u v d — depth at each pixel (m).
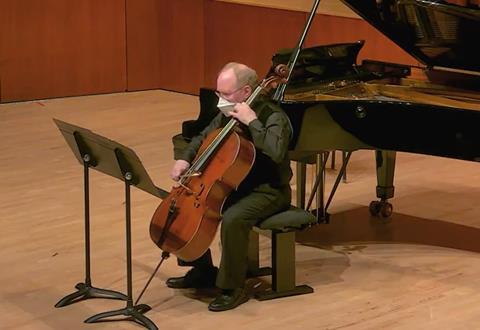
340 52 16.50
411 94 15.37
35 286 13.72
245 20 26.75
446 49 15.69
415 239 15.87
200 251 12.23
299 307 12.94
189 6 28.22
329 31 24.83
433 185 19.11
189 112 26.34
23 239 15.70
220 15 27.42
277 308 12.89
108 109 26.66
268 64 26.48
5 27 26.91
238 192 12.88
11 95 27.39
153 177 19.64
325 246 15.49
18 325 12.38
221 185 12.21
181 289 13.59
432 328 12.31
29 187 18.72
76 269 14.41
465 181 19.42
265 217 12.89
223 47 27.56
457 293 13.52
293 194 18.45
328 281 13.93
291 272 13.33
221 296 12.94
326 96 14.97
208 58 28.12
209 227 12.20
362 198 18.14
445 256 15.06
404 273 14.30
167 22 29.00
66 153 21.44
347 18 24.39
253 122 12.38
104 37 28.59
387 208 16.91
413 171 20.17
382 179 16.84
